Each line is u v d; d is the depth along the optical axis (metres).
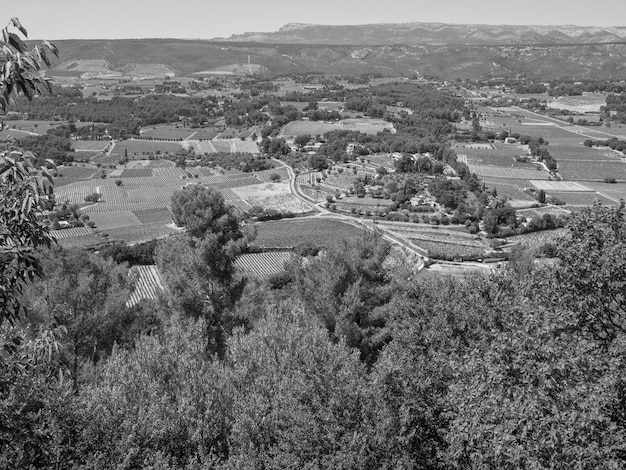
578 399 16.39
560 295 21.36
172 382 25.03
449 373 23.59
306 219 145.12
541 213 143.38
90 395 22.97
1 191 11.72
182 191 45.09
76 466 19.19
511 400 17.86
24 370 14.49
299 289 41.72
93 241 116.69
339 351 24.97
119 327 40.75
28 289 35.53
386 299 39.03
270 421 22.75
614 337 20.42
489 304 25.70
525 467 16.88
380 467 21.25
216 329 42.25
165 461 19.84
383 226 137.38
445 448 23.03
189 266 42.09
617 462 16.12
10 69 10.62
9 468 16.98
